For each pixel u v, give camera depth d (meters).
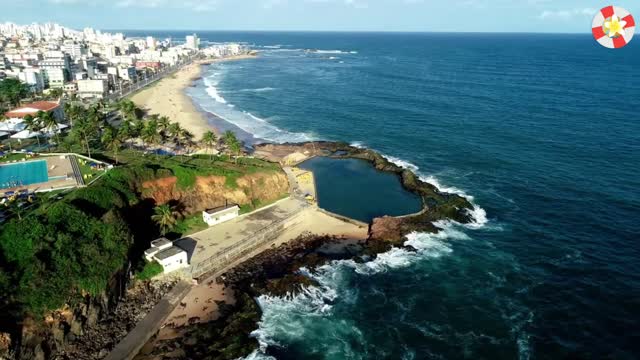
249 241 91.81
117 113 194.62
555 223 102.88
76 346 63.66
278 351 65.44
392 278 83.38
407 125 189.12
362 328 70.75
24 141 138.62
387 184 129.75
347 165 145.75
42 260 65.12
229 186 106.31
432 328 70.81
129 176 94.31
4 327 56.41
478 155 149.88
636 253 89.62
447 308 75.31
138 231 88.31
